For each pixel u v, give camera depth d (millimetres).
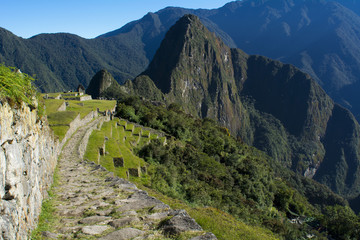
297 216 51906
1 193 3863
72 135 21000
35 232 5277
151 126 49781
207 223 10672
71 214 6723
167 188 21156
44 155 8234
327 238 40812
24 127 5352
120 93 110688
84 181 10523
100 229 5590
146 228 5574
